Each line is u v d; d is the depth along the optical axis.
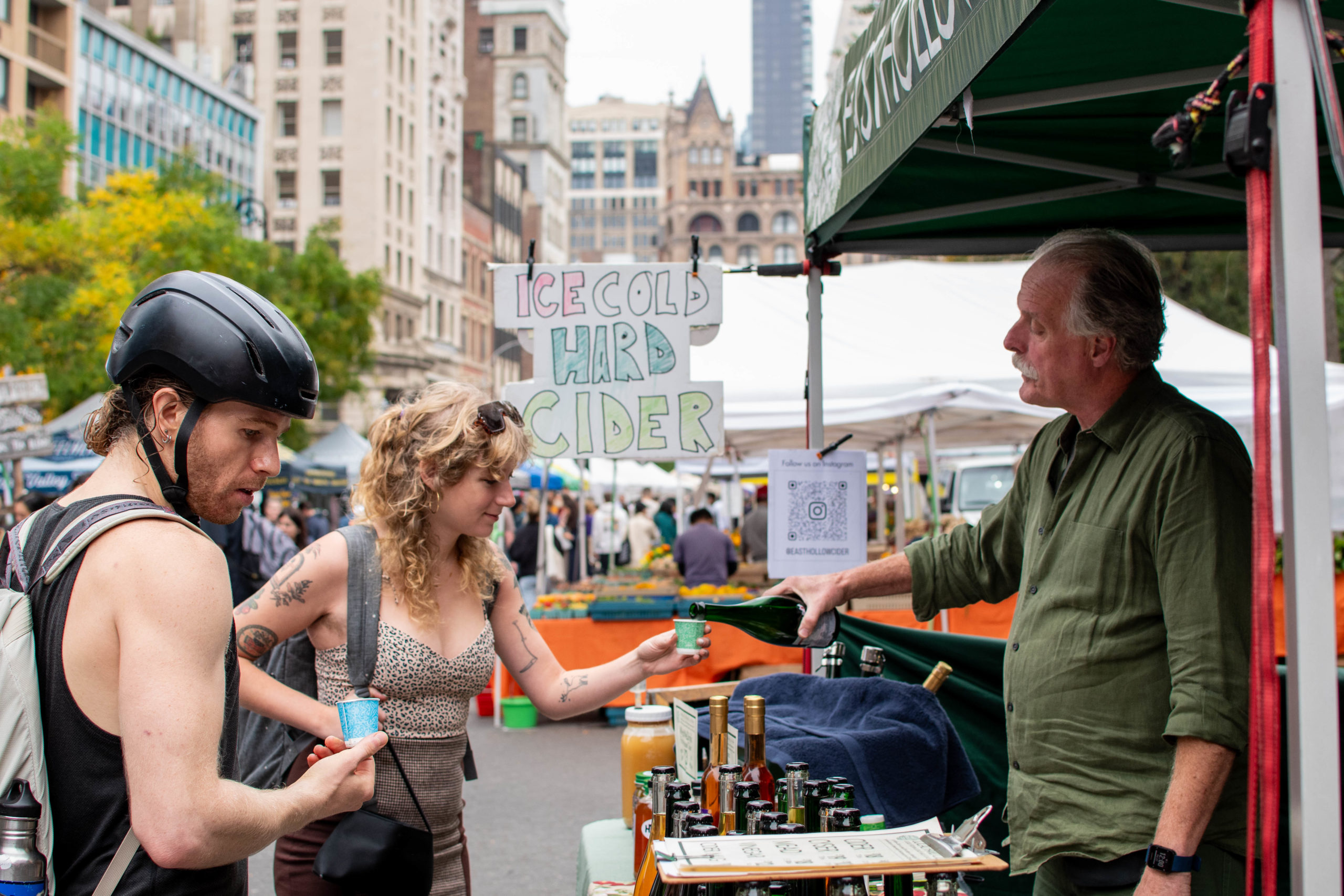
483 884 4.68
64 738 1.45
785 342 8.23
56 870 1.46
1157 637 1.98
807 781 2.00
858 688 2.59
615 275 3.52
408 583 2.23
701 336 3.53
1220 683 1.80
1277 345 1.29
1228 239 3.43
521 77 100.12
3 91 33.12
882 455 13.55
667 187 133.62
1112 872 1.97
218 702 1.47
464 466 2.21
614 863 2.54
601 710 8.74
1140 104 2.45
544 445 3.50
